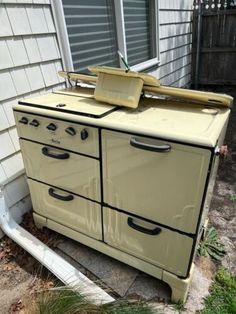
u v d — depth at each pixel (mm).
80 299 1248
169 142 1026
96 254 1683
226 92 5051
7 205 1806
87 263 1623
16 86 1715
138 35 3123
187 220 1140
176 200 1126
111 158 1219
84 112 1257
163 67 3947
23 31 1683
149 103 1414
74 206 1529
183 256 1239
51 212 1688
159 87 1292
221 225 1909
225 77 5305
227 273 1536
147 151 1091
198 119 1174
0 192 1710
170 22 3877
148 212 1237
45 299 1264
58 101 1459
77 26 2176
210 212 2041
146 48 3375
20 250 1716
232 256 1658
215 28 4988
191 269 1310
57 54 1957
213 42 5117
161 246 1288
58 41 1941
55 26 1886
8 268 1607
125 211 1318
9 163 1772
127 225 1353
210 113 1249
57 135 1343
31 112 1380
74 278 1425
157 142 1055
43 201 1680
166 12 3658
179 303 1374
